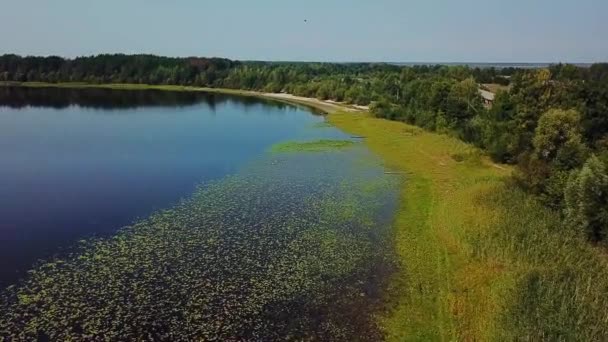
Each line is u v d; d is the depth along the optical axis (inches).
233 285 1087.0
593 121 2305.6
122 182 1861.5
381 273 1155.3
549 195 1534.2
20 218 1456.7
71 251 1235.2
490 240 1242.6
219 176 1971.0
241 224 1450.5
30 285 1059.9
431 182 1931.6
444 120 3132.4
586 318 884.0
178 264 1181.7
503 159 2304.4
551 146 1963.6
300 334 910.4
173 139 2797.7
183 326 925.2
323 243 1325.0
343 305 1014.4
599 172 1321.4
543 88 2556.6
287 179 1947.6
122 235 1344.7
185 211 1549.0
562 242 1226.6
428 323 945.5
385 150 2561.5
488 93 4254.4
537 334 836.6
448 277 1120.2
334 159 2329.0
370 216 1537.9
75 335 886.4
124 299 1014.4
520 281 1011.9
